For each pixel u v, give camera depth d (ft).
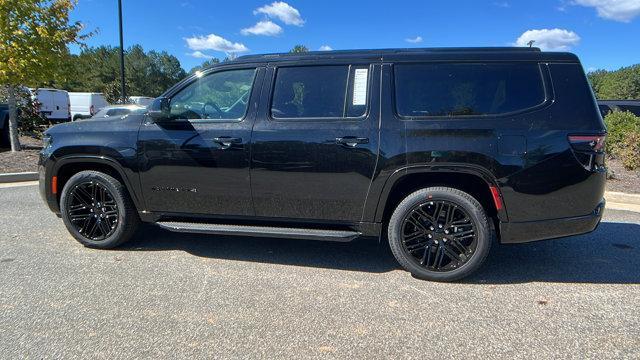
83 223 15.20
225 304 11.27
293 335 9.82
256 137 13.28
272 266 13.97
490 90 12.37
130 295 11.71
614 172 29.55
